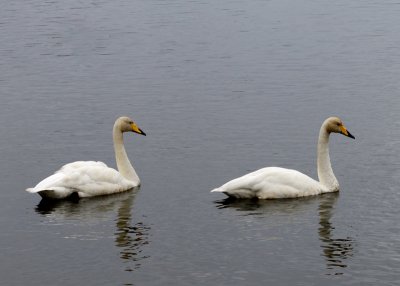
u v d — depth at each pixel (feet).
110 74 125.08
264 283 54.03
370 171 78.43
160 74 124.26
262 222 65.21
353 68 124.88
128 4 190.39
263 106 104.68
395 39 145.48
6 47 145.48
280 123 96.58
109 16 174.60
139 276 55.31
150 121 98.94
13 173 79.51
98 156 85.61
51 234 63.31
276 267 56.49
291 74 122.31
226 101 107.76
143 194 73.15
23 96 112.47
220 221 65.62
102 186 72.84
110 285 53.98
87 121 99.45
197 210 68.39
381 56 132.57
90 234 63.21
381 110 101.04
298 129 93.81
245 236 62.28
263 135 91.71
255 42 145.69
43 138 92.12
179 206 69.51
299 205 69.36
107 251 59.72
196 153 85.40
